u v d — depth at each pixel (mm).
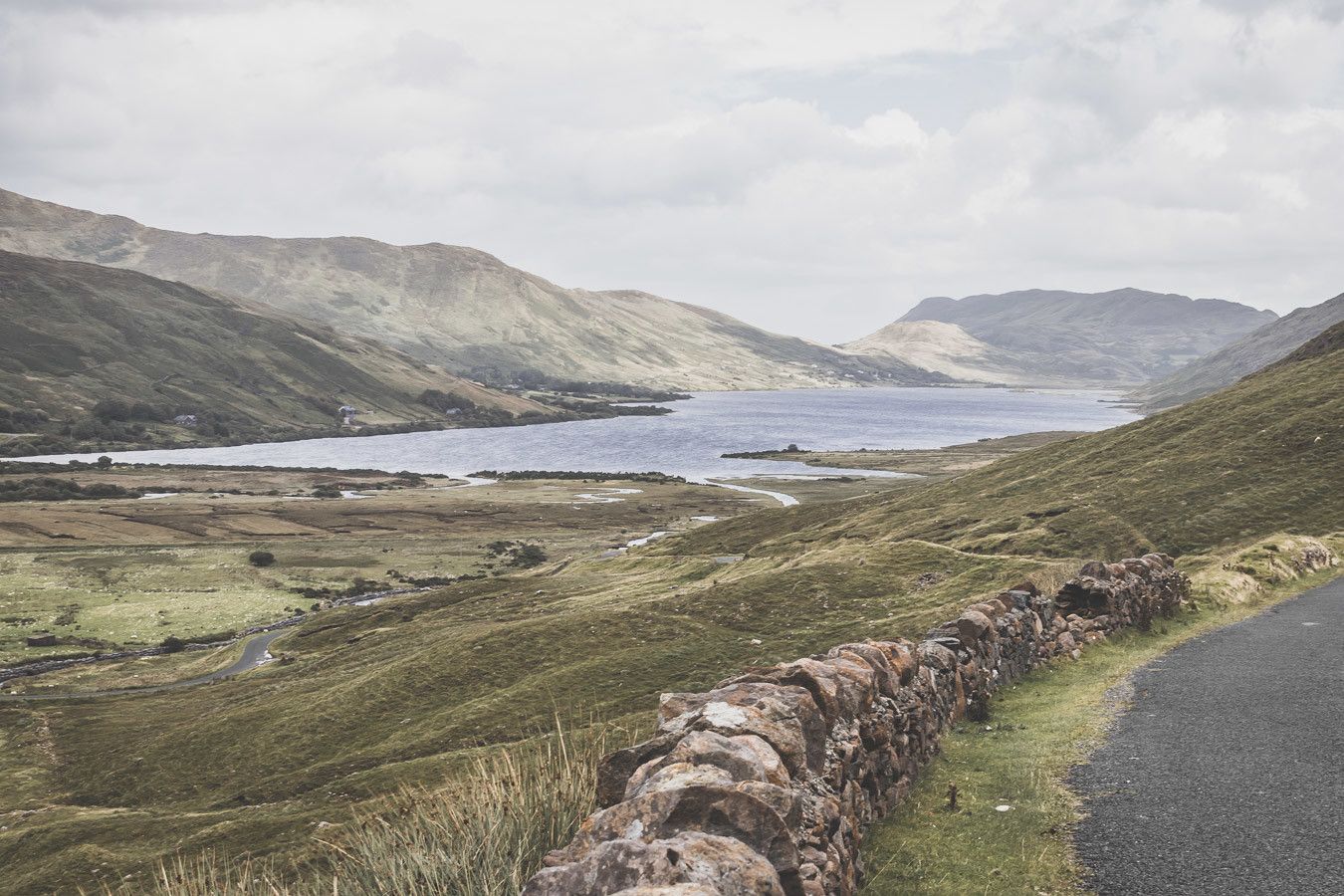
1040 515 80812
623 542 175000
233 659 107188
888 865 8992
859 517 120750
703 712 8297
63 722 83812
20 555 168625
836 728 9641
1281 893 7527
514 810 7430
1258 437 81188
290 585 149250
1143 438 104312
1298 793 10008
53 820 54812
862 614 58906
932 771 12266
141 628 124062
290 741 62625
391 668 71000
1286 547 34719
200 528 196125
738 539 130625
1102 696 16297
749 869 5457
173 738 70562
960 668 15508
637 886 5086
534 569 142250
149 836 44312
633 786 6969
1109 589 23125
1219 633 22531
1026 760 12445
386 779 43125
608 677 55156
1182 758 11766
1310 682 16016
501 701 55031
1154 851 8656
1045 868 8523
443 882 6762
